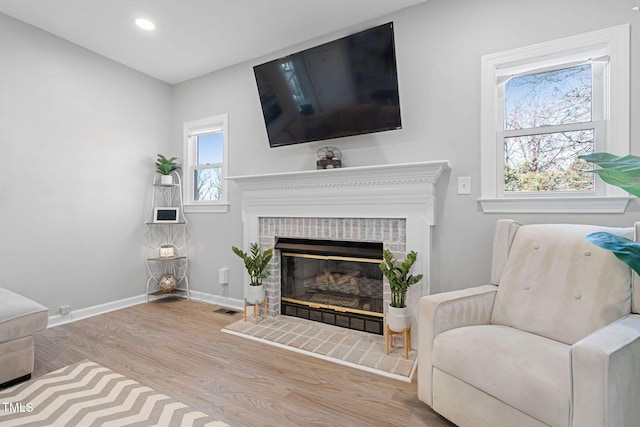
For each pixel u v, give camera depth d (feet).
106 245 10.18
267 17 8.02
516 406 3.75
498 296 5.64
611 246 3.87
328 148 8.46
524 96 6.66
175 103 12.04
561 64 6.29
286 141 9.04
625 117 5.65
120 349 7.30
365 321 8.23
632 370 3.35
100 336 8.05
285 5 7.55
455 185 7.13
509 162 6.80
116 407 5.14
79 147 9.50
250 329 8.47
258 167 10.12
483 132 6.84
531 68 6.53
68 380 5.96
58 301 9.02
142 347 7.41
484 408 4.12
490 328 5.04
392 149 7.88
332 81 7.91
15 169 8.20
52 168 8.91
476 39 6.93
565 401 3.34
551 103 6.42
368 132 7.72
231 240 10.66
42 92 8.69
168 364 6.61
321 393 5.61
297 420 4.88
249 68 10.26
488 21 6.81
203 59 10.23
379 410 5.15
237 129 10.53
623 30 5.66
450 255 7.19
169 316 9.62
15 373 5.82
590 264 4.82
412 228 7.29
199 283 11.42
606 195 5.90
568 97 6.27
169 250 11.30
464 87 7.05
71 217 9.33
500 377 3.92
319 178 8.30
